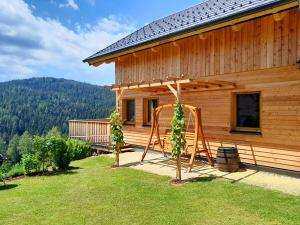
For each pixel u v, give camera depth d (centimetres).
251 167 942
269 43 889
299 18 820
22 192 752
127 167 1029
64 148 1049
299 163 823
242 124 993
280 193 685
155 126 1173
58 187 790
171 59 1209
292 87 836
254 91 931
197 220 539
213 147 1057
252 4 823
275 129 877
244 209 586
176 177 825
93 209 608
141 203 638
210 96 1068
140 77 1366
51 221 552
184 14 1373
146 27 1578
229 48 998
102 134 1527
